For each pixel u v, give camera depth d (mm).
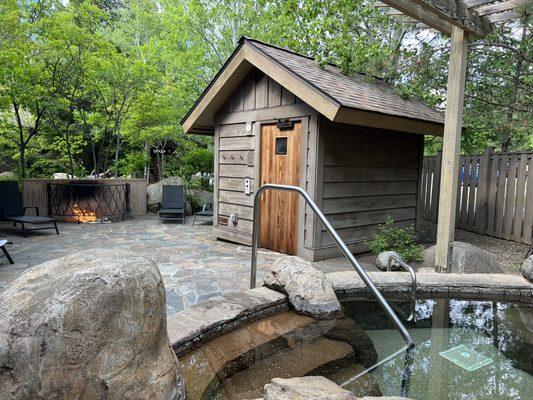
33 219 6676
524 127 6730
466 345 2607
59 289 1373
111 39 13148
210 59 12430
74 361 1319
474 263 4352
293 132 5500
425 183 8680
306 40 8656
